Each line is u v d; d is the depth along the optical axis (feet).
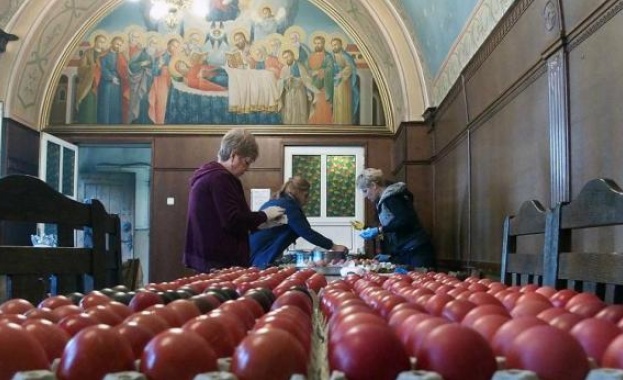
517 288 4.20
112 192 42.52
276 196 14.23
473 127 17.80
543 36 11.62
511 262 7.68
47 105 29.50
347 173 30.07
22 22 26.17
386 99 29.89
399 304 2.97
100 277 6.75
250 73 30.32
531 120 12.53
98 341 2.00
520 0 12.87
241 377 1.88
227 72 30.30
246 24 30.40
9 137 26.21
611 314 2.80
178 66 30.19
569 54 10.41
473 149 17.89
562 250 6.02
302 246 28.86
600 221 5.17
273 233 13.53
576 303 3.26
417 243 15.98
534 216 6.85
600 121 9.24
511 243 7.87
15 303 3.33
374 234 16.34
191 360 1.94
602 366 2.02
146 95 30.07
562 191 10.57
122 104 29.99
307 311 3.31
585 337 2.27
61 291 6.20
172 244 29.55
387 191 16.22
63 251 6.25
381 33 26.84
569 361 1.92
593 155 9.48
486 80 16.21
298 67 30.32
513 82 13.60
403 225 15.85
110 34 30.12
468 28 17.84
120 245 7.60
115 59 30.09
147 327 2.45
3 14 25.82
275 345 1.94
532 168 12.50
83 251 6.57
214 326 2.34
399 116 28.45
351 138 29.96
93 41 30.07
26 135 27.89
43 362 2.05
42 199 6.04
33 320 2.47
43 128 29.40
